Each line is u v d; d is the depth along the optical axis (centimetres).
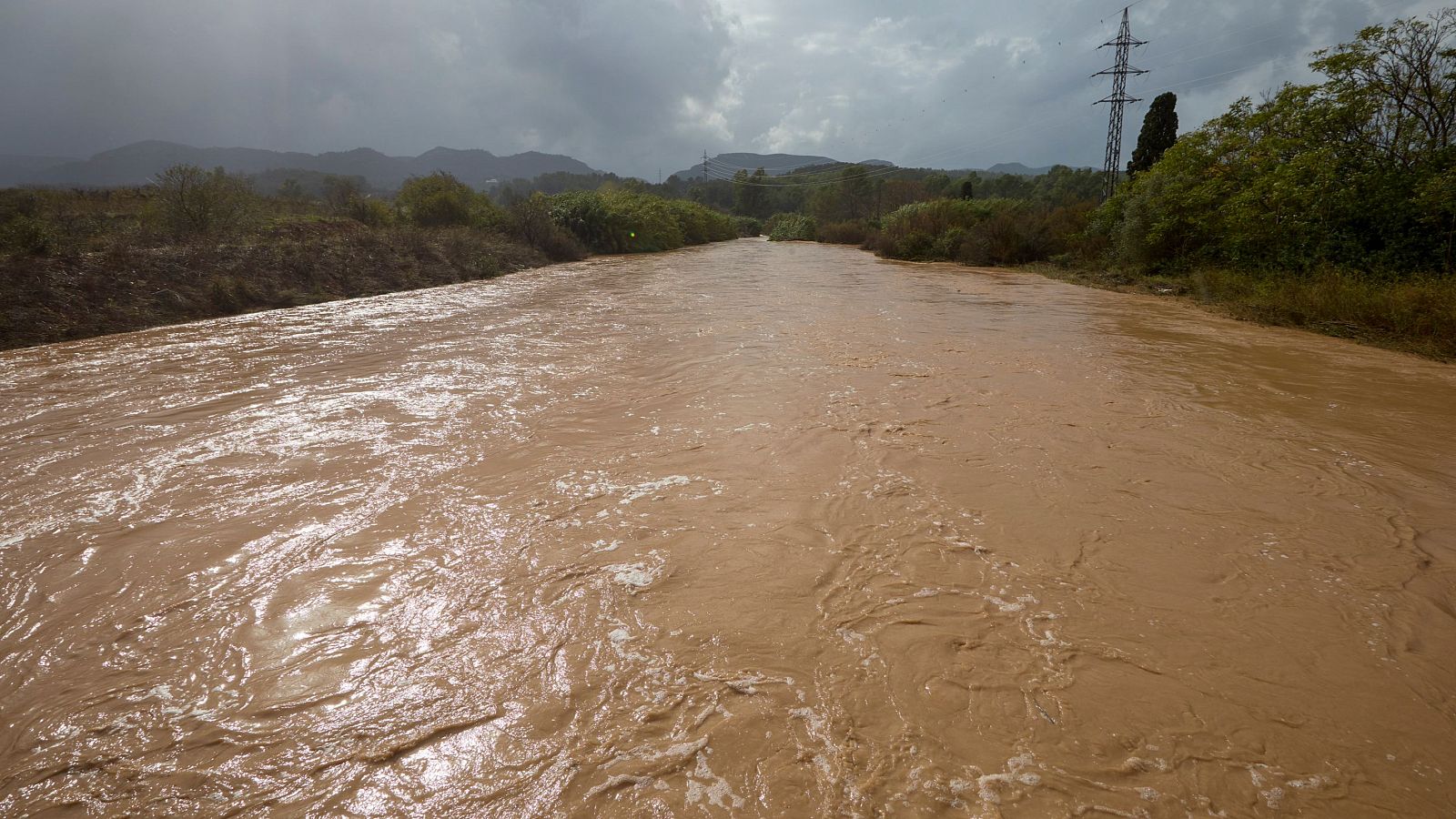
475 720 210
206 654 243
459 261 1803
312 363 723
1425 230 1080
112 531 337
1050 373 686
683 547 318
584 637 250
